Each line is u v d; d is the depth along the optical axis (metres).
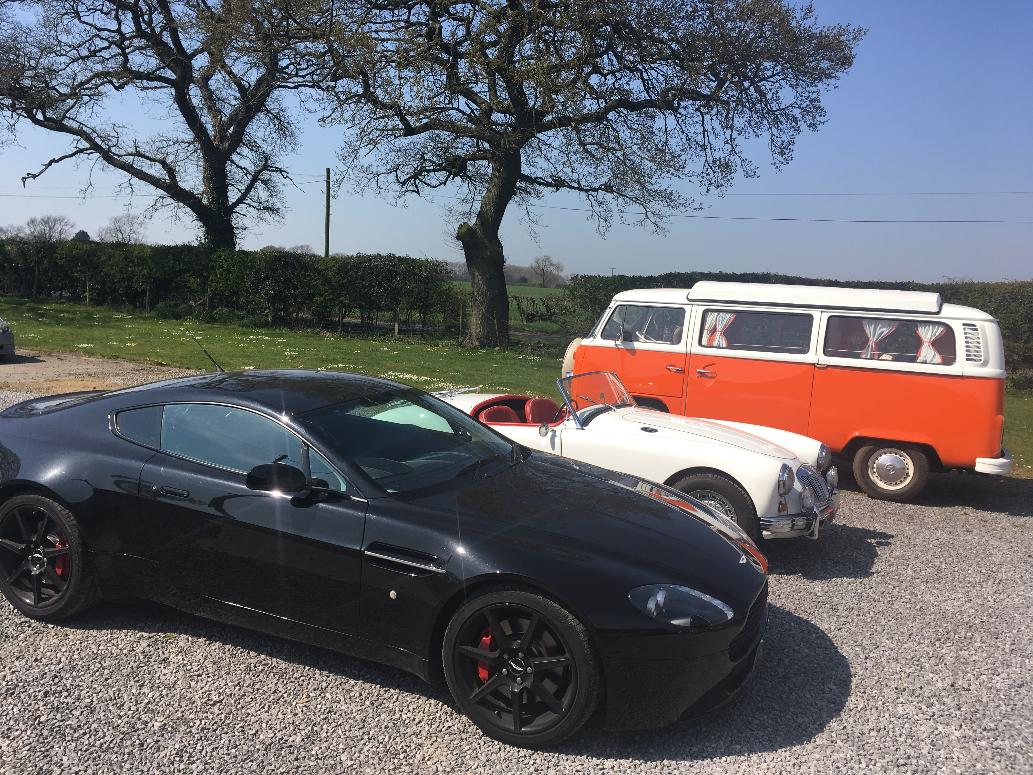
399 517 3.49
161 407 4.15
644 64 20.31
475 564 3.28
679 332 9.00
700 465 5.61
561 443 5.92
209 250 27.38
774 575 5.58
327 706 3.47
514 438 6.06
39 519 4.14
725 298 8.82
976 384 7.71
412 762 3.09
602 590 3.17
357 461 3.74
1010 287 18.56
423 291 24.31
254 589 3.73
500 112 22.02
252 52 21.88
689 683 3.21
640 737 3.33
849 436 8.23
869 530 6.98
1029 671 4.11
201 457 3.94
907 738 3.38
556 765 3.11
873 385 8.09
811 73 20.55
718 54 19.67
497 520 3.51
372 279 23.91
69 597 4.04
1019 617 4.90
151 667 3.74
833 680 3.92
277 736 3.22
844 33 20.91
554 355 22.55
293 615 3.66
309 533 3.57
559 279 51.59
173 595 3.94
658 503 4.07
